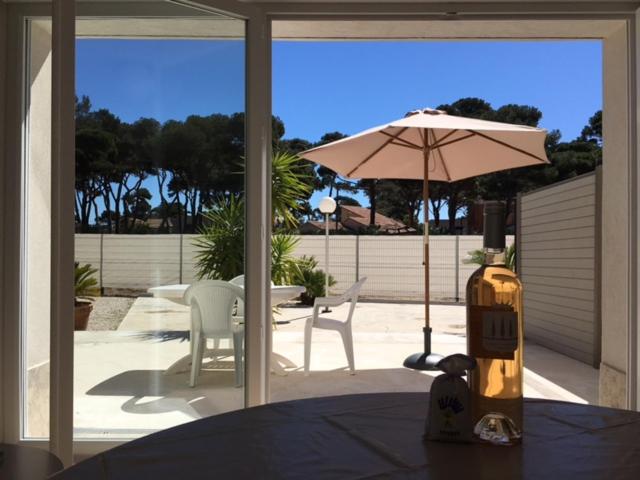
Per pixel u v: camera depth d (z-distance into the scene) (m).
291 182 5.46
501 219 0.90
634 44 2.76
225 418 1.01
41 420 2.91
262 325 2.71
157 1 2.51
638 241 2.72
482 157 5.21
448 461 0.78
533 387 4.03
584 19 2.81
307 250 11.55
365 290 11.35
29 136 2.82
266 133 2.77
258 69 2.69
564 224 5.30
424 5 2.79
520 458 0.79
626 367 2.96
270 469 0.75
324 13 2.81
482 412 0.88
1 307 2.72
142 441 0.88
